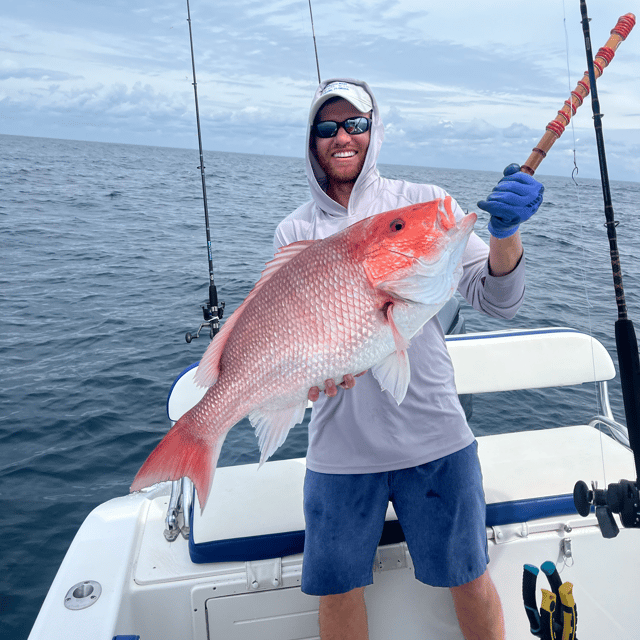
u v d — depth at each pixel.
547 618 1.59
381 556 1.90
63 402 5.48
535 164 1.39
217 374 1.46
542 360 2.57
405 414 1.68
